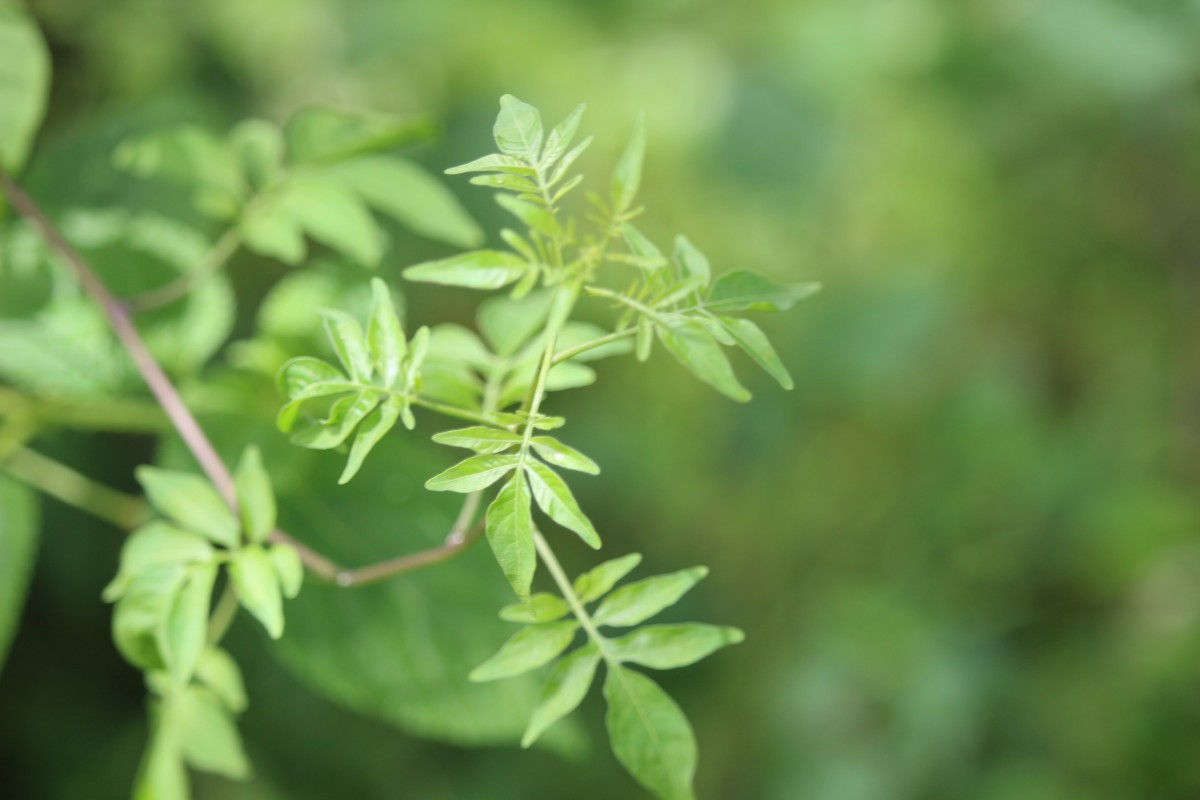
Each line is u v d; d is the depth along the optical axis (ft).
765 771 3.95
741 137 4.30
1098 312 4.75
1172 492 4.25
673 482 4.08
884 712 3.92
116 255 2.30
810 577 4.25
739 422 4.22
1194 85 4.15
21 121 2.26
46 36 3.50
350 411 1.67
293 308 2.23
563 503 1.59
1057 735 3.84
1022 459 4.29
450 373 1.89
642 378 4.16
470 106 3.87
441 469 2.26
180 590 1.84
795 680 4.00
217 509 1.88
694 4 4.34
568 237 1.70
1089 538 4.13
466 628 2.20
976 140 4.38
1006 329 4.77
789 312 4.39
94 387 2.23
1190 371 4.68
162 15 3.73
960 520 4.23
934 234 4.58
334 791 3.31
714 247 4.36
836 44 4.32
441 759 3.43
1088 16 4.10
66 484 2.25
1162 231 4.55
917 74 4.30
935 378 4.60
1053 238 4.60
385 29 4.07
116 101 3.60
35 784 3.20
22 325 2.23
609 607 1.74
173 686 1.90
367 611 2.18
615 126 4.31
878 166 4.45
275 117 3.98
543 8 4.21
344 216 2.21
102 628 3.34
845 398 4.28
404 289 3.51
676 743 1.72
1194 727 3.76
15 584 2.18
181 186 2.42
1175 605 3.99
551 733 2.18
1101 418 4.62
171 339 2.27
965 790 3.80
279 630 1.80
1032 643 4.04
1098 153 4.39
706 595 4.09
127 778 3.26
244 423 2.23
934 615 4.08
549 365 1.67
